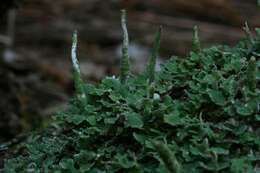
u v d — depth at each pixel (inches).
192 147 6.2
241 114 6.3
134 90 7.1
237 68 6.9
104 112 6.9
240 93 6.6
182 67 7.2
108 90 7.0
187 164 6.2
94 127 6.7
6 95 14.8
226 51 7.4
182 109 6.7
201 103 6.6
